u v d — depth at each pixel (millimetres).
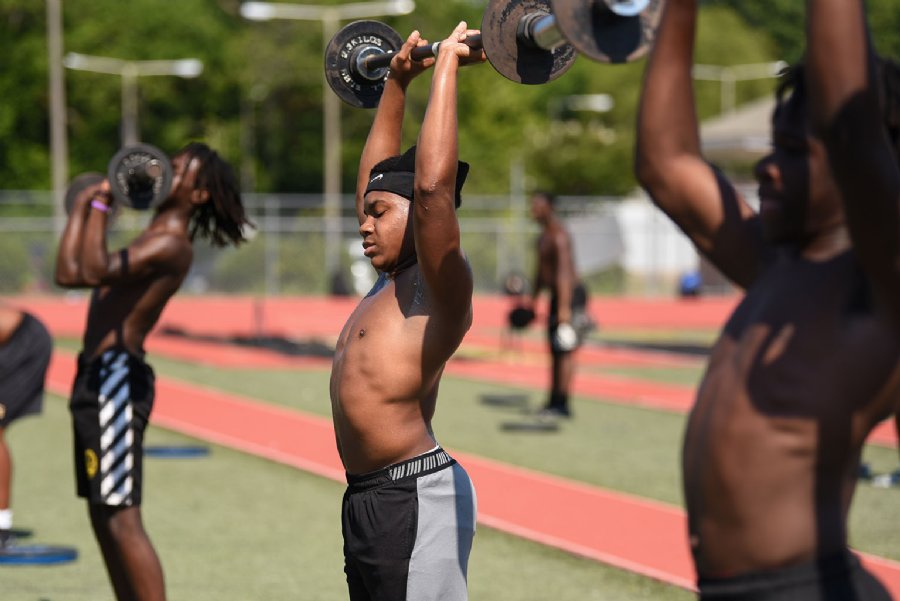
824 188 3562
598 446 16484
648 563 10211
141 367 7652
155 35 81625
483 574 9906
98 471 7504
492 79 88188
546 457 15492
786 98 3691
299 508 12492
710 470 3643
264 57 81438
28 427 17781
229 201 7832
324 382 24391
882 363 3471
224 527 11594
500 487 13352
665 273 50969
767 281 3729
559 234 18516
